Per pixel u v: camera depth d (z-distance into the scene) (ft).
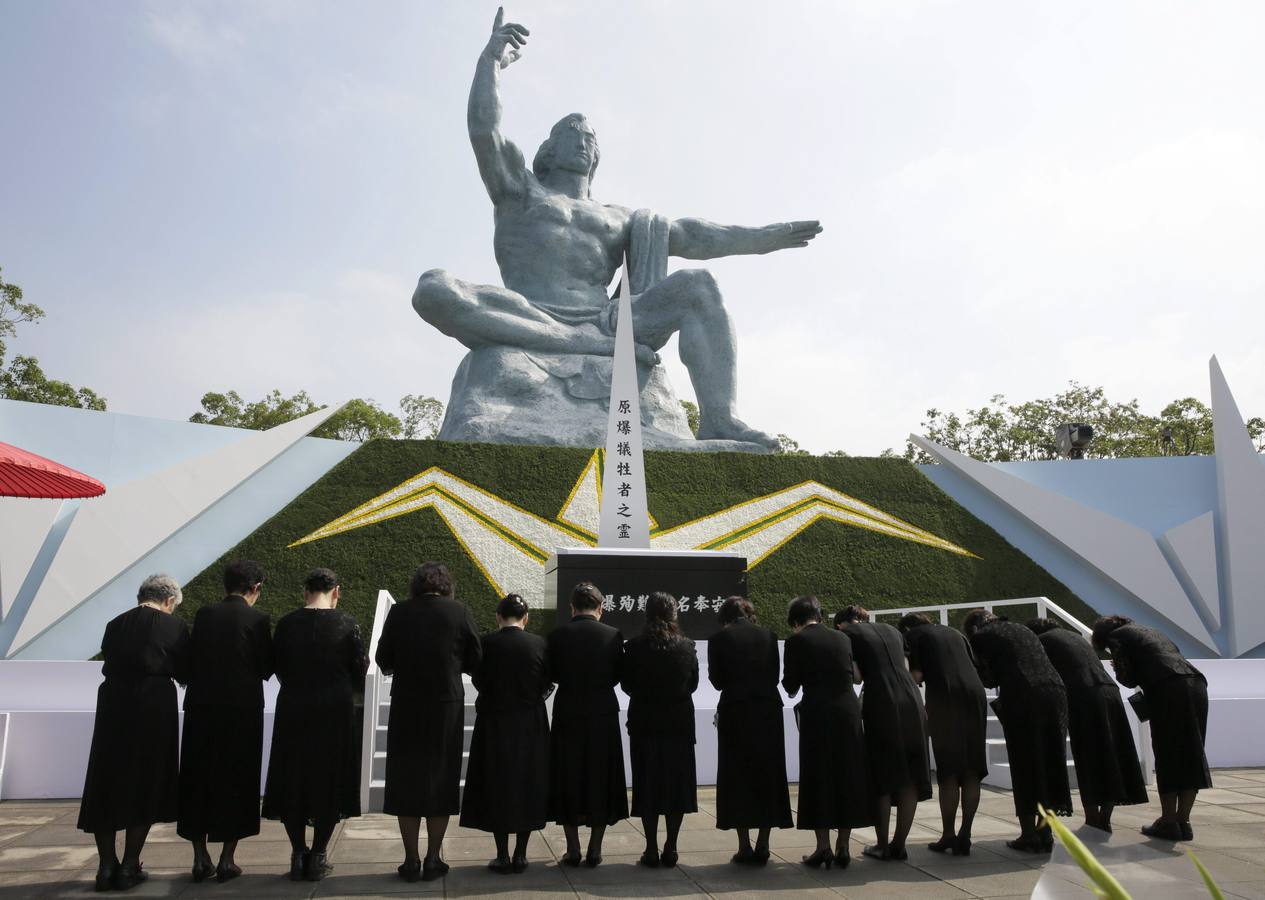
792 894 18.95
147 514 50.44
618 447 42.27
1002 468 63.52
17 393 102.99
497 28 76.74
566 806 21.24
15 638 46.01
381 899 18.39
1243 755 36.35
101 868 18.89
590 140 81.56
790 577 57.52
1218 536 59.88
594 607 22.82
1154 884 6.93
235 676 20.20
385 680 35.81
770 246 81.10
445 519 55.62
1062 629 25.32
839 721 21.59
